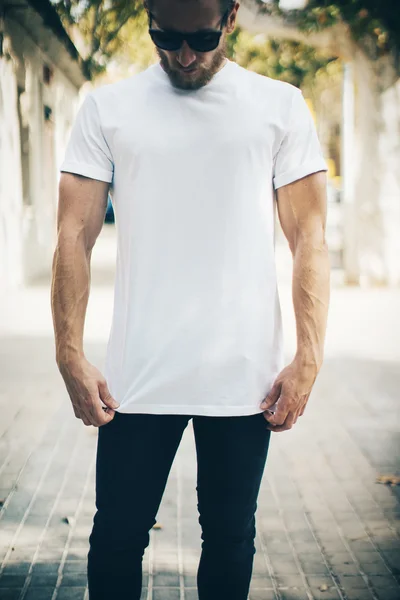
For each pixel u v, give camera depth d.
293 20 11.80
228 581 2.08
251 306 1.95
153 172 1.90
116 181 1.96
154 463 2.00
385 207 12.21
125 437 1.98
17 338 8.00
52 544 3.30
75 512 3.64
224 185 1.90
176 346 1.93
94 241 2.01
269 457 4.45
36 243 13.91
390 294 11.41
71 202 1.96
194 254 1.92
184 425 2.04
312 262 1.95
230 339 1.94
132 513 2.01
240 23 11.95
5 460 4.34
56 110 16.97
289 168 1.97
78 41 18.86
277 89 1.98
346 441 4.73
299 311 1.95
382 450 4.55
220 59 1.90
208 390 1.94
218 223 1.91
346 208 12.54
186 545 3.31
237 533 2.05
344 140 12.72
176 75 1.88
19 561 3.14
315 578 3.04
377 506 3.74
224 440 1.99
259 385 1.98
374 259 12.28
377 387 6.06
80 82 19.38
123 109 1.94
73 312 1.93
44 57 14.97
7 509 3.67
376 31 11.84
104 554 2.02
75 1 14.43
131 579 2.06
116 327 2.02
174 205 1.90
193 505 3.73
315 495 3.89
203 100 1.91
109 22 15.45
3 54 11.18
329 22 11.59
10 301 10.59
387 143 12.12
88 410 1.93
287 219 2.01
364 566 3.13
